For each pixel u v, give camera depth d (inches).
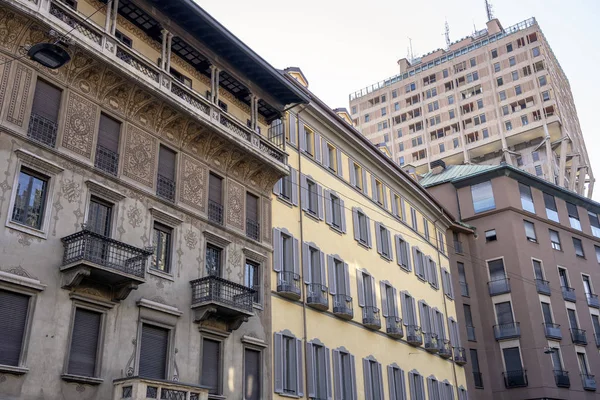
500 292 1957.4
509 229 2026.3
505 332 1897.1
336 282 1310.3
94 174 823.1
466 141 3983.8
